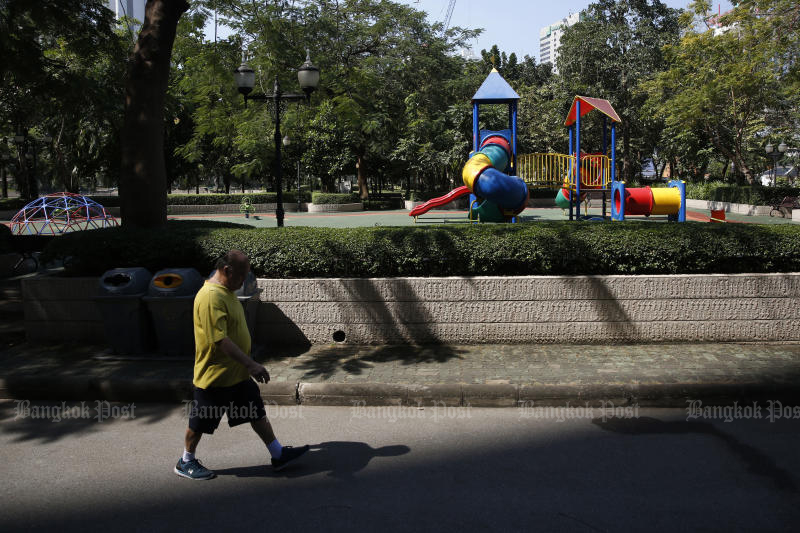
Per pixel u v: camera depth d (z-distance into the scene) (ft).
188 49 44.16
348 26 90.74
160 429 16.37
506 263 23.77
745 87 80.02
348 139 109.29
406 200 120.47
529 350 22.35
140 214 27.43
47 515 11.59
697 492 12.27
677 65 93.97
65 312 23.93
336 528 10.99
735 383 18.07
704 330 22.98
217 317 12.49
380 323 23.27
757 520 11.12
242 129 62.95
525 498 12.09
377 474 13.32
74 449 14.96
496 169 48.78
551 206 113.60
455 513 11.50
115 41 40.96
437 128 110.11
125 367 20.58
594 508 11.64
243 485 12.85
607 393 17.99
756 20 76.95
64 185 114.01
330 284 23.18
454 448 14.78
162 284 21.22
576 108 54.19
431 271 23.98
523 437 15.48
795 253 23.21
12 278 37.45
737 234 23.38
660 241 23.38
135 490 12.66
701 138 119.55
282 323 23.43
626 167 122.72
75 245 24.03
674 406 17.93
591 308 22.91
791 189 83.10
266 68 47.19
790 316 22.88
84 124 96.99
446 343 23.27
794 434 15.46
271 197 116.67
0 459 14.37
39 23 36.45
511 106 52.26
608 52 117.19
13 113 60.75
